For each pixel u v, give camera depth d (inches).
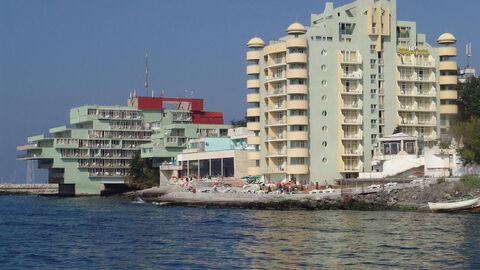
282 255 3321.9
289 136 7234.3
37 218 5620.1
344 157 7332.7
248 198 6397.6
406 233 3961.6
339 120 7303.2
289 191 6466.5
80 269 3105.3
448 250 3358.8
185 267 3093.0
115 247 3725.4
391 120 7500.0
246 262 3169.3
